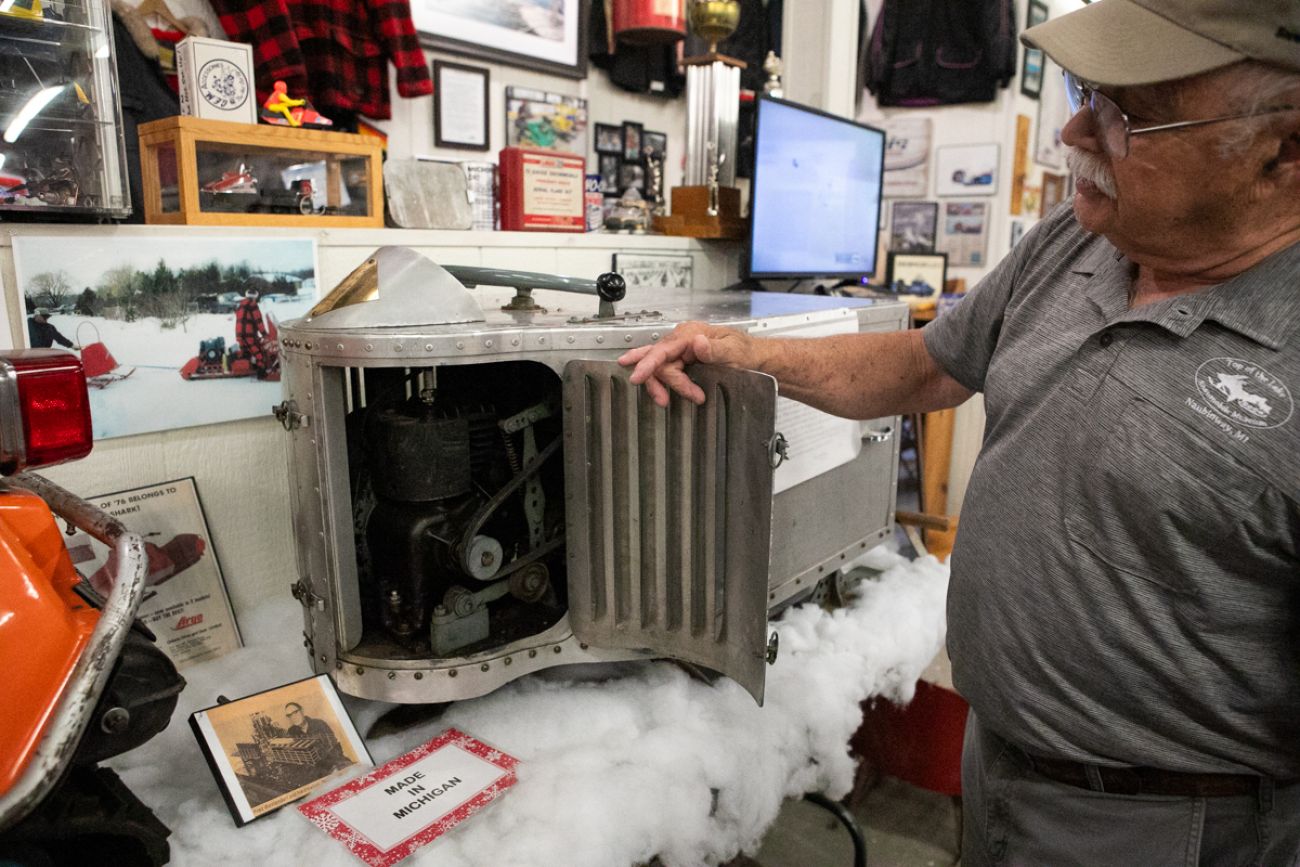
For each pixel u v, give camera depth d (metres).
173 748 1.04
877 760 1.88
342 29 1.70
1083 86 0.71
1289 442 0.66
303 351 0.94
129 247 1.18
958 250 3.26
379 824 0.91
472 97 2.07
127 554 0.70
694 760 1.03
